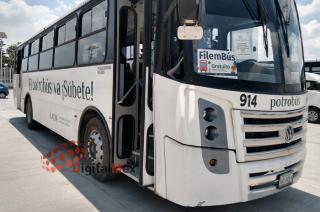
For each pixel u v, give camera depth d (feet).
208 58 10.75
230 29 11.38
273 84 11.65
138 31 14.34
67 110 19.83
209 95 10.43
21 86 34.63
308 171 19.19
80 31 18.22
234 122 10.63
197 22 10.25
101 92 15.24
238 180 10.82
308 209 13.71
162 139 11.21
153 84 11.51
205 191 10.55
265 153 11.27
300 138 13.03
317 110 40.57
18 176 17.16
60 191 15.14
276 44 12.37
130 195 14.71
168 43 11.01
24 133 29.14
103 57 15.08
